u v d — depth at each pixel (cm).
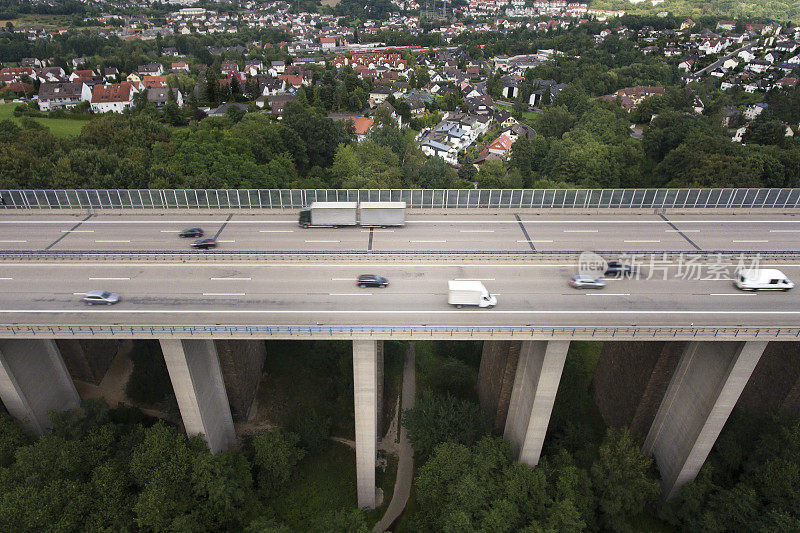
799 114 16325
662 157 13750
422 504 5125
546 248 5900
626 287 5125
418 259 5606
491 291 5041
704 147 10694
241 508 5025
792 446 4972
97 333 4328
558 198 6812
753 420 5472
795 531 4534
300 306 4759
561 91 19725
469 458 5062
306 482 5653
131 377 6341
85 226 6331
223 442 5688
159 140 10194
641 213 6900
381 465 5950
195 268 5394
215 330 4347
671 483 5388
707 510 5000
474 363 7269
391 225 6369
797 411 5412
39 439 4953
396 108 18062
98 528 4369
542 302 4866
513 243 6009
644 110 17900
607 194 6812
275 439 5344
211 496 4641
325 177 10812
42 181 7831
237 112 13788
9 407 5100
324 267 5438
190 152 8875
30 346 5109
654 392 5419
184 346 4534
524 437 5162
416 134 17550
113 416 5700
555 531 4306
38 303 4762
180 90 17638
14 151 7881
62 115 14462
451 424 5631
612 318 4625
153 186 7762
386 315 4638
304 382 6675
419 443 5591
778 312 4728
